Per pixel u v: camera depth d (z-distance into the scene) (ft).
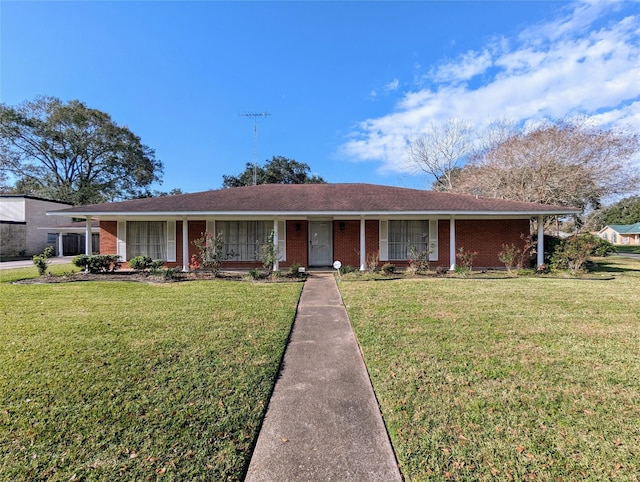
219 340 14.66
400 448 7.44
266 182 115.03
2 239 74.02
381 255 43.32
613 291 26.21
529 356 12.75
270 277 34.60
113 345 13.96
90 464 6.93
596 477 6.58
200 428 8.14
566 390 10.08
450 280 32.45
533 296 24.23
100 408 8.99
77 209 37.65
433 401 9.44
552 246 41.70
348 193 45.62
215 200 41.52
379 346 13.87
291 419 8.70
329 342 14.92
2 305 21.68
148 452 7.28
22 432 7.97
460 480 6.51
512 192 67.56
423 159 95.50
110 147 112.27
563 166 62.28
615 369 11.61
